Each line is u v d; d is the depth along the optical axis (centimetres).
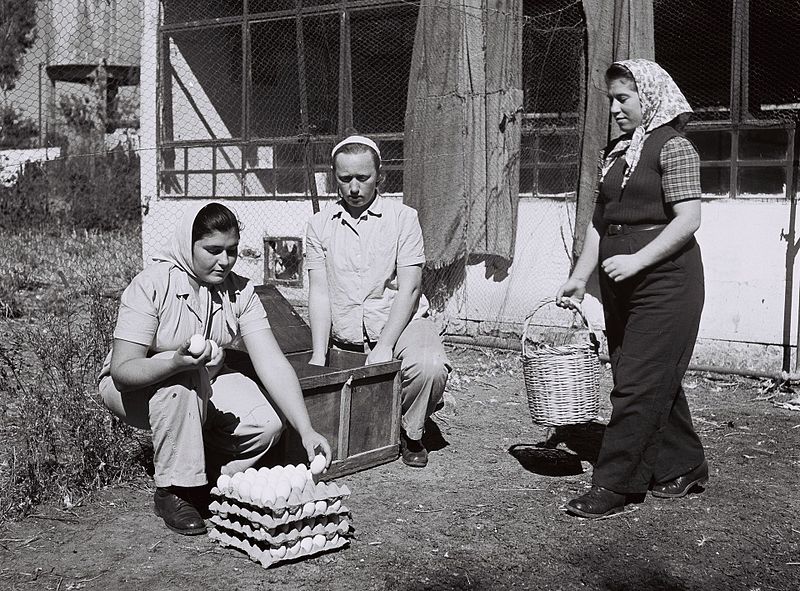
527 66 755
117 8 1593
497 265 760
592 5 682
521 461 474
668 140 382
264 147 995
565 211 738
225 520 358
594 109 684
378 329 461
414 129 759
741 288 658
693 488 430
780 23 697
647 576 341
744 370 656
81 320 734
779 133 759
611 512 399
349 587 327
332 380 421
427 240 759
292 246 880
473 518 393
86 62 1586
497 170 732
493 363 712
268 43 949
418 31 750
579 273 422
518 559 353
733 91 676
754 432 536
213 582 328
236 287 391
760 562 355
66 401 434
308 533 349
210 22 916
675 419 417
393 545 363
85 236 1220
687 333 392
